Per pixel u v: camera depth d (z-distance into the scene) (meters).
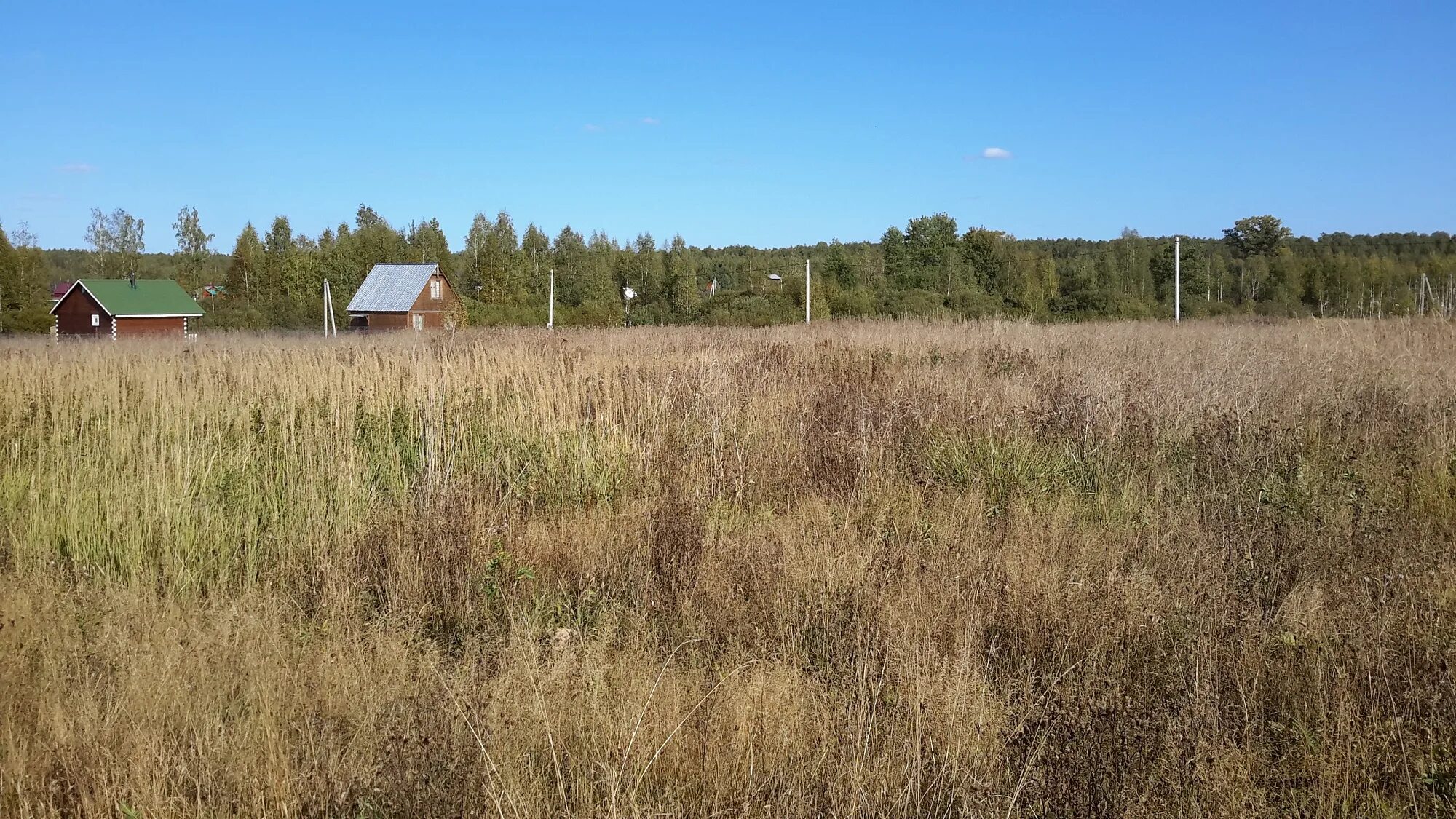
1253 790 3.43
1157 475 7.50
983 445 8.12
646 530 6.29
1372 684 4.08
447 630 5.34
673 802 3.45
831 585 5.24
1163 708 3.90
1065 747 3.57
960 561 5.71
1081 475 7.74
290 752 3.66
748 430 8.91
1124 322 29.62
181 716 3.80
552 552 6.17
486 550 6.04
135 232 82.25
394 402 8.88
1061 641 4.64
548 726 3.67
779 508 7.58
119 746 3.61
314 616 5.18
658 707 4.05
